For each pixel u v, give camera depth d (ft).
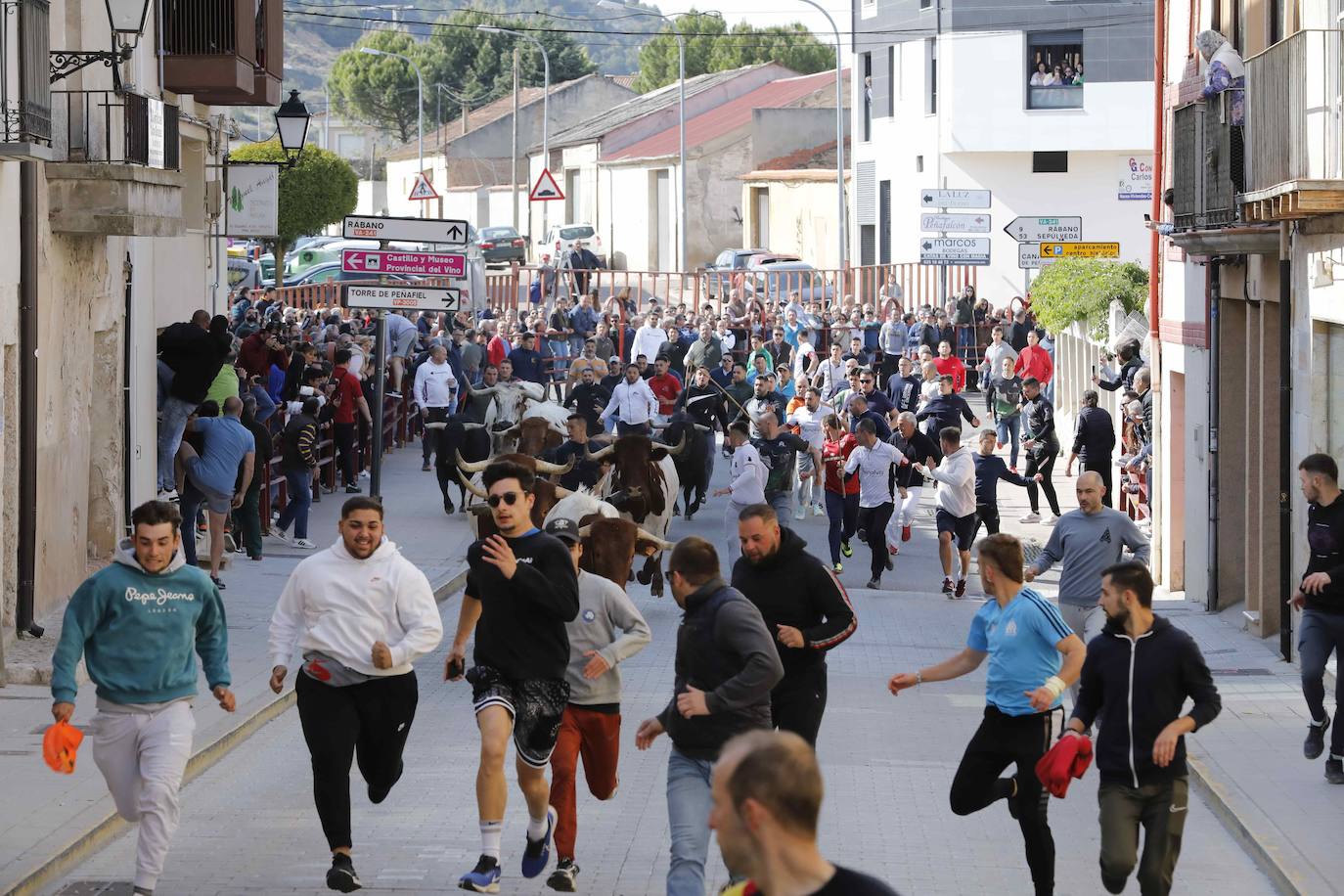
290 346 205.67
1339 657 80.84
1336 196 97.55
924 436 153.89
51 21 116.16
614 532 73.92
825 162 482.69
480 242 504.43
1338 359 106.73
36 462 108.37
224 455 131.13
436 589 138.21
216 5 161.38
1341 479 107.14
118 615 60.90
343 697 63.62
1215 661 113.70
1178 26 158.92
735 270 360.89
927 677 64.49
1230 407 136.26
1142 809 58.54
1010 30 345.51
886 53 382.22
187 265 178.09
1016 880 67.36
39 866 64.49
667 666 110.42
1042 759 57.47
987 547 63.16
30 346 106.32
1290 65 105.40
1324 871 67.05
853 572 156.66
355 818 74.54
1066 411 251.80
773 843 30.17
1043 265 253.03
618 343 303.07
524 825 73.92
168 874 66.13
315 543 156.15
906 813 77.51
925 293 359.05
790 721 64.23
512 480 61.82
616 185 537.24
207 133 177.99
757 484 132.57
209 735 86.58
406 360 247.91
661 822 74.64
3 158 101.35
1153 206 164.35
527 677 61.87
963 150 350.43
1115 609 58.95
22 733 86.12
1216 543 137.49
